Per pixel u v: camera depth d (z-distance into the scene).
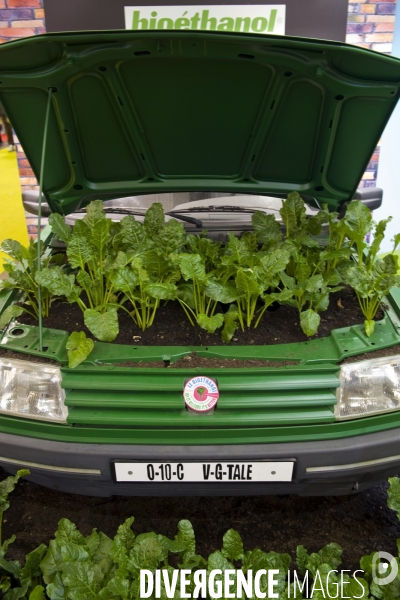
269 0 4.69
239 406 1.67
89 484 1.82
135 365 1.75
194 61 1.95
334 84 1.99
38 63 1.91
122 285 1.89
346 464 1.73
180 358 1.79
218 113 2.20
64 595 1.62
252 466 1.70
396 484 1.81
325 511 2.21
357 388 1.75
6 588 1.73
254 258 2.08
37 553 1.79
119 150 2.36
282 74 1.99
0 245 2.19
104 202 2.89
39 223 2.06
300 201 2.42
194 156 2.42
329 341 1.88
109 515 2.19
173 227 2.26
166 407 1.67
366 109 2.11
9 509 2.22
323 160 2.36
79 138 2.27
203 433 1.69
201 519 2.16
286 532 2.10
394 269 2.04
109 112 2.17
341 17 4.77
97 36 1.76
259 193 2.62
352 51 1.80
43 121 2.18
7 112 2.14
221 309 2.19
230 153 2.40
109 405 1.68
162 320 2.10
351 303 2.21
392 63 1.86
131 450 1.68
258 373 1.71
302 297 2.07
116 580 1.57
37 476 1.88
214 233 2.66
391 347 1.84
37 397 1.75
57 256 2.44
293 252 2.18
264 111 2.17
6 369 1.77
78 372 1.73
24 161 5.26
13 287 2.13
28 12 4.77
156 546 1.69
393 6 4.78
